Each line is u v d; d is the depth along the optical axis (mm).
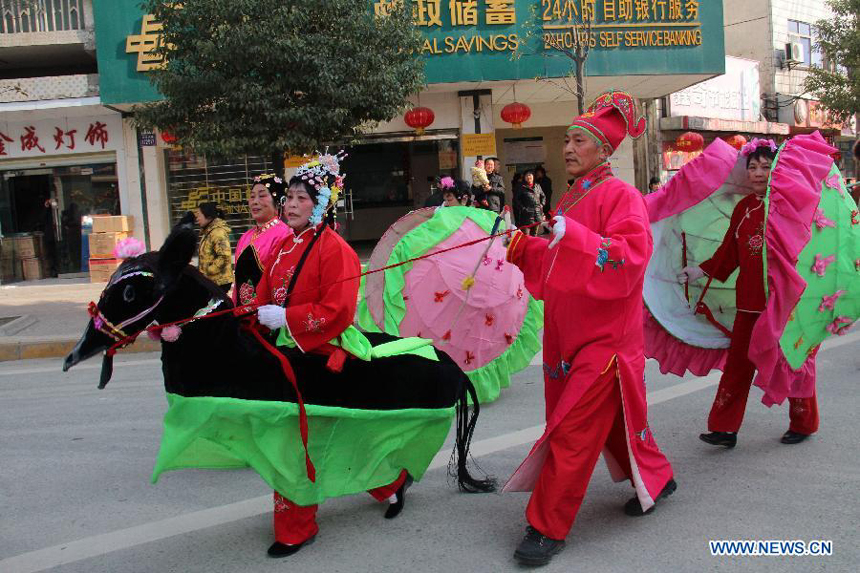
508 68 14688
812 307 4570
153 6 9906
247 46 9484
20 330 10383
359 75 10102
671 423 5410
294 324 3412
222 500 4371
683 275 5191
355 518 4000
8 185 16219
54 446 5531
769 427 5234
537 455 3469
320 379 3477
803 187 4355
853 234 4641
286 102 10078
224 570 3459
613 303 3443
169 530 3949
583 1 14609
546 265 3467
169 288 3246
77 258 16453
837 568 3219
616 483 4324
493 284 5852
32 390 7516
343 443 3602
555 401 3732
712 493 4102
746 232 4684
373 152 20094
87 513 4230
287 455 3396
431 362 3848
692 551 3438
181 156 15992
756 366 4426
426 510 4066
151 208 15859
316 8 9758
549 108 18266
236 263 4988
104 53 14211
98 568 3527
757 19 21516
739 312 4715
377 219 20266
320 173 3617
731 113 20312
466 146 15938
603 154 3580
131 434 5777
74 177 16125
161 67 10516
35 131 15727
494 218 6121
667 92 17625
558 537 3361
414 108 14945
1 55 16266
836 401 5738
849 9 18766
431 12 14414
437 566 3408
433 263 5836
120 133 15719
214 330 3291
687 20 15055
